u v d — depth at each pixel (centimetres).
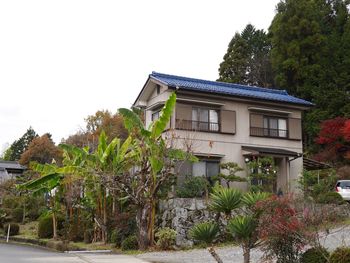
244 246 901
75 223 2269
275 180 2402
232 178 2128
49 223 2434
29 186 2081
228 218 973
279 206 849
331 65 3797
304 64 3800
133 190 1752
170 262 1300
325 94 3594
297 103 2638
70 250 1825
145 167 1758
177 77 2572
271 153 2422
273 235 838
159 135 1773
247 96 2480
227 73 4531
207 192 1900
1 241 2469
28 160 5147
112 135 3828
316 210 931
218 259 923
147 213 1750
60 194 2355
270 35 4716
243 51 4581
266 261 928
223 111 2448
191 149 2039
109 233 2028
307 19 3931
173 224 1769
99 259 1425
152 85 2516
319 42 3803
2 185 3544
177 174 1916
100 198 2061
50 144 5294
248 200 962
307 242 855
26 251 1814
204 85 2558
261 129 2559
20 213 3098
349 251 784
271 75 4491
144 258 1443
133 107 2697
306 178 2327
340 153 3052
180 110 2328
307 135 3625
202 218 1777
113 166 1820
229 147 2430
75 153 1942
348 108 3419
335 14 4281
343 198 2120
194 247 1695
